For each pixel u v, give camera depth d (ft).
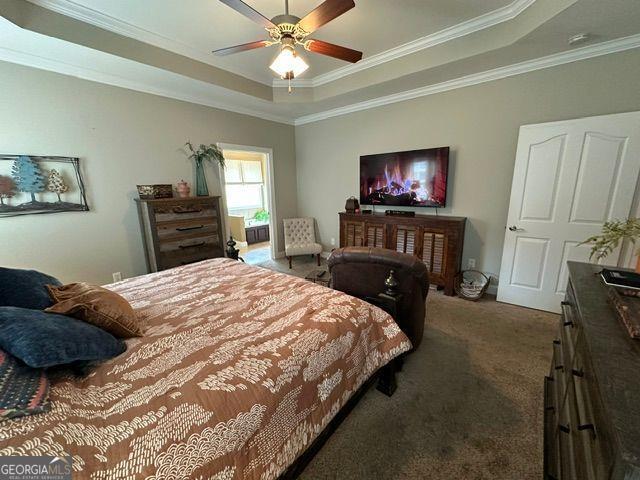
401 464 4.44
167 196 10.94
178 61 9.50
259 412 3.05
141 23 8.03
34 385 2.58
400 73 10.19
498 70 9.68
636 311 3.17
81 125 9.26
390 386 5.79
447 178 11.59
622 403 2.07
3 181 7.98
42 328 2.92
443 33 8.76
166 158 11.54
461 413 5.38
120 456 2.30
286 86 12.87
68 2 6.99
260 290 6.12
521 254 9.78
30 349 2.65
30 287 3.92
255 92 12.18
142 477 2.25
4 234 8.13
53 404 2.57
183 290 6.24
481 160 10.74
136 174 10.73
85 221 9.63
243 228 21.48
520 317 9.16
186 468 2.43
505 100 9.85
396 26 8.38
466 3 7.29
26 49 7.72
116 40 8.10
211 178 13.26
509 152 10.11
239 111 13.94
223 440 2.71
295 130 17.04
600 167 8.11
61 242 9.18
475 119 10.60
